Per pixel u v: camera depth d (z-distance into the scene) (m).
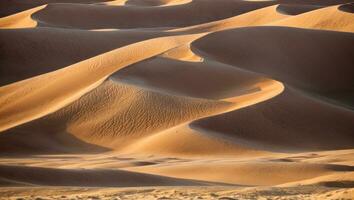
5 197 49.19
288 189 51.59
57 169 74.12
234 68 145.50
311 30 177.88
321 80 166.12
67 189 54.78
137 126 124.62
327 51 172.62
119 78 138.25
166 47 160.88
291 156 106.50
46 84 150.62
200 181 79.00
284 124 123.44
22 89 150.25
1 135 124.88
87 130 125.69
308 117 126.12
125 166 96.62
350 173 74.00
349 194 43.69
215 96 137.50
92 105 130.25
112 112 127.81
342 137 124.56
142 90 131.25
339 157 102.94
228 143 113.06
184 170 89.19
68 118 128.75
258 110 124.12
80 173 74.12
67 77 151.88
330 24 196.00
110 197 45.53
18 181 69.75
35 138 124.56
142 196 45.69
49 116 129.50
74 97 135.00
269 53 167.62
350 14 197.62
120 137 123.12
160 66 145.38
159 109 126.94
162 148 113.94
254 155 109.69
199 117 125.19
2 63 199.38
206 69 144.62
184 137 114.75
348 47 174.62
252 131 120.75
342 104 155.75
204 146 112.44
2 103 145.75
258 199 42.78
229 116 121.81
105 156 112.88
